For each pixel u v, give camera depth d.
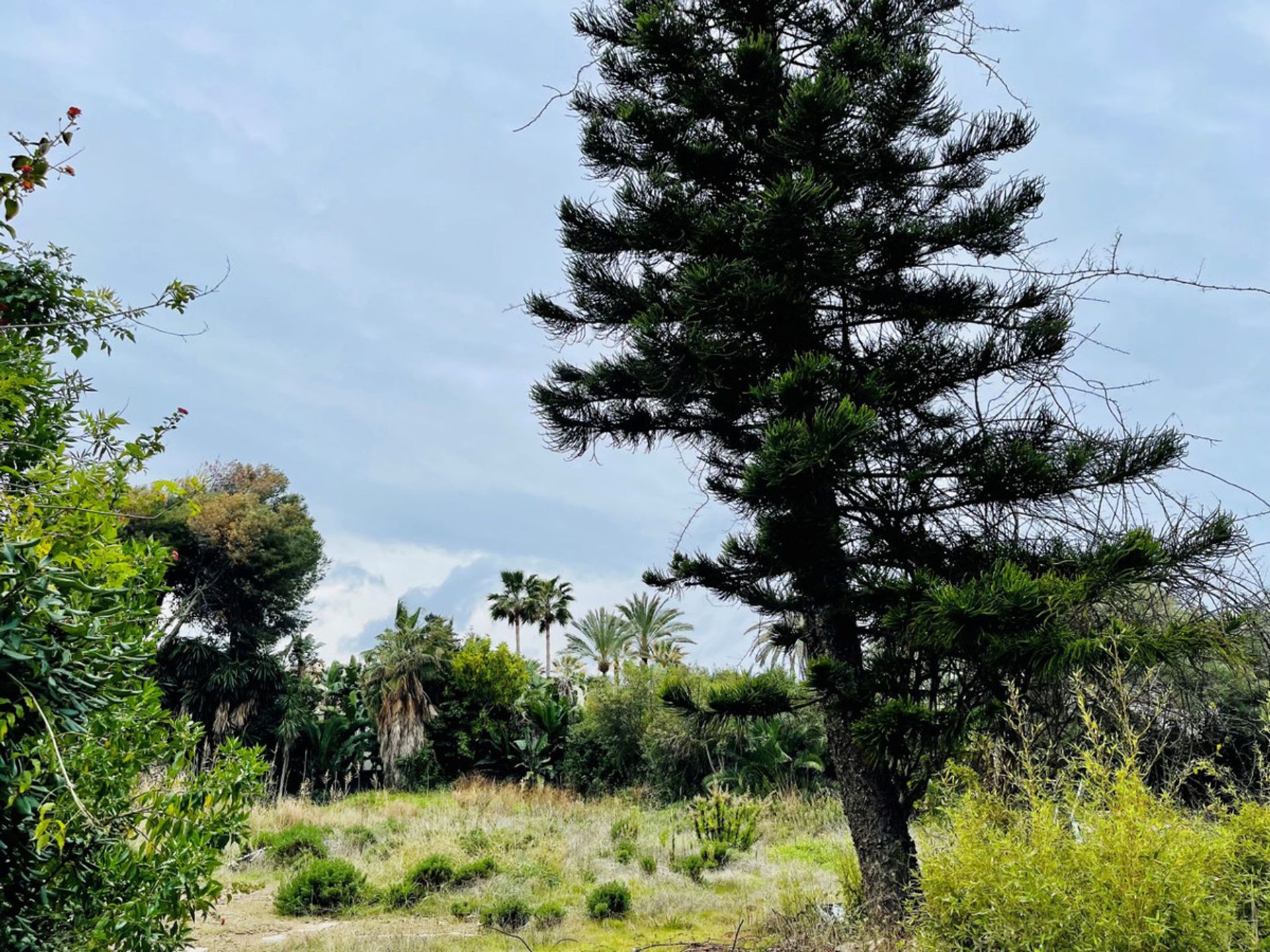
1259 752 4.36
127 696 3.04
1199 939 3.09
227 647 30.25
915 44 8.62
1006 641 5.96
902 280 8.08
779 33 8.98
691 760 22.80
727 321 7.89
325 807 23.05
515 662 31.94
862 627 7.39
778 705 7.36
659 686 7.91
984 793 4.06
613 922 8.74
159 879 3.04
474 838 13.45
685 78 8.80
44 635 2.30
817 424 6.50
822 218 7.52
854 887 7.48
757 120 8.43
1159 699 5.22
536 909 9.10
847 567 7.45
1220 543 6.18
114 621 2.86
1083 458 6.71
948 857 3.83
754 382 8.30
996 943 3.48
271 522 31.66
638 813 19.20
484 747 30.44
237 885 4.34
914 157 8.28
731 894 9.79
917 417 8.20
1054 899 3.31
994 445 7.61
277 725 28.75
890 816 6.85
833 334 8.28
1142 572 6.07
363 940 8.02
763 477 6.72
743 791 19.75
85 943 2.86
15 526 2.31
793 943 6.72
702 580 8.13
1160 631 5.78
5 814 2.48
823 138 7.46
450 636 33.03
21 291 3.62
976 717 6.16
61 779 2.51
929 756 6.72
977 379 7.85
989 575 6.42
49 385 3.31
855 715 6.78
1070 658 5.52
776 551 6.98
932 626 6.30
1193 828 3.49
